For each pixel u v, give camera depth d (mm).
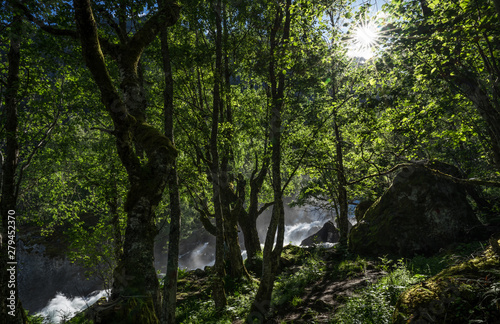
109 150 12875
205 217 14977
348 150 15711
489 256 5188
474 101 6812
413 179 12539
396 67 8680
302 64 11688
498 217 12305
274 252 8844
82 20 4457
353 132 10133
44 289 25359
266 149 14734
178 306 11594
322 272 11508
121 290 3998
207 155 14125
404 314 4535
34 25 6508
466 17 5645
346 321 6324
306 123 14836
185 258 35594
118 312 3764
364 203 17594
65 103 12406
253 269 15195
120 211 13516
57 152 13352
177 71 11992
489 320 3896
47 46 9641
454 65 7219
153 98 11641
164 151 4773
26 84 10180
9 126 8680
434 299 4469
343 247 14359
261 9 11156
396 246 11977
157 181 4625
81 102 12297
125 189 10750
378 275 9727
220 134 11594
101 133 14945
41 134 12266
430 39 7359
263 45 12820
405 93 8797
